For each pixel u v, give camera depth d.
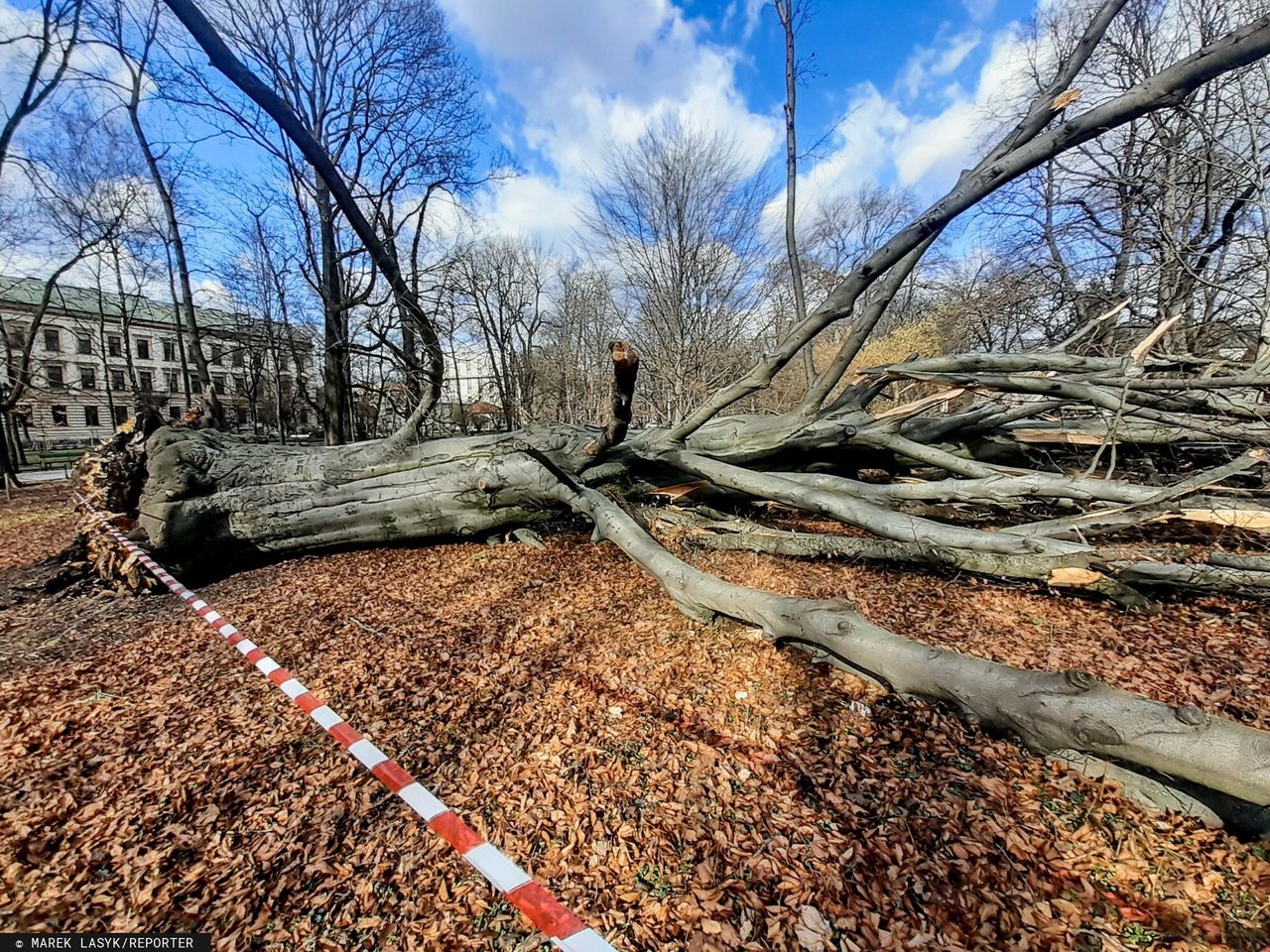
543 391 26.86
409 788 1.80
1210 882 1.72
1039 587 4.09
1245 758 1.69
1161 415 4.92
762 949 1.63
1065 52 9.26
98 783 2.43
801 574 4.67
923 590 4.21
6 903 1.84
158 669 3.56
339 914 1.80
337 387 12.45
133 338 35.50
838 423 5.66
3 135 11.20
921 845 1.93
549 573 5.16
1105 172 7.58
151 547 5.52
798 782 2.28
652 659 3.38
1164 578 3.41
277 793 2.35
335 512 5.85
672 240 18.05
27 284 31.55
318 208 12.15
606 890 1.86
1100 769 2.12
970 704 2.32
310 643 3.84
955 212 3.62
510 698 3.03
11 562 6.98
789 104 8.37
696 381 17.17
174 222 13.84
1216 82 6.85
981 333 11.85
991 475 4.79
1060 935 1.60
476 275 21.78
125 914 1.80
